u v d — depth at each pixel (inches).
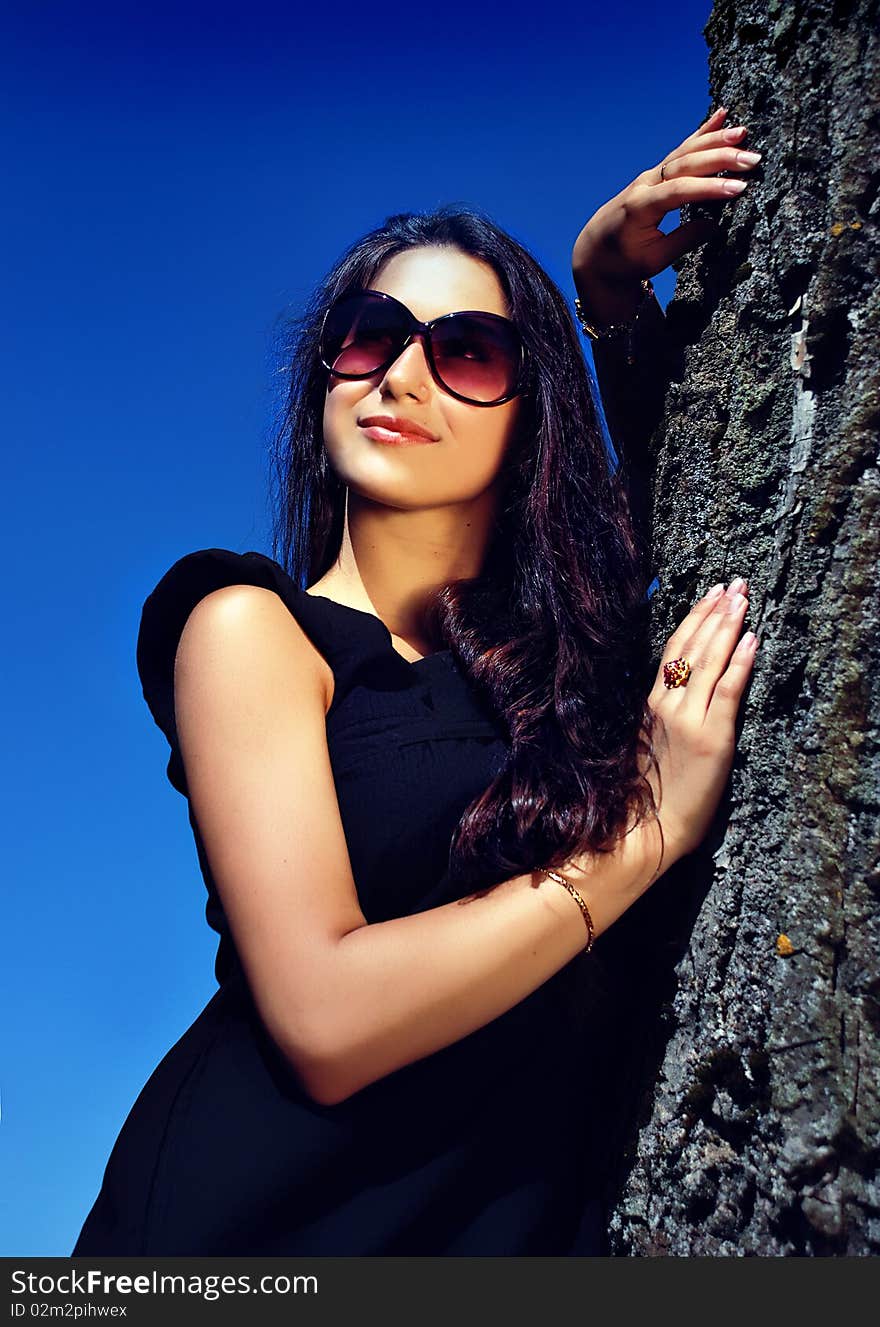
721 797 72.4
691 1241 66.4
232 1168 70.4
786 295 71.4
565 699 82.4
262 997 68.7
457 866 75.2
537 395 97.4
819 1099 62.0
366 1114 71.4
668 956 73.3
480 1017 68.6
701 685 73.4
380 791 77.2
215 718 74.0
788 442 70.2
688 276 84.1
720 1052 67.1
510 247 98.1
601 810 72.9
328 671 81.0
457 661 88.0
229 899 70.9
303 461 105.0
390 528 93.4
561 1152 76.0
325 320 94.0
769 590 70.6
